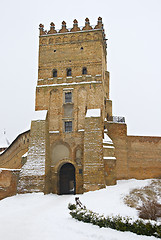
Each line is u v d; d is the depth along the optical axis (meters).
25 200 29.34
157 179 39.09
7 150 57.12
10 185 31.81
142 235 13.68
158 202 27.80
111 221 15.32
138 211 22.77
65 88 39.00
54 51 41.28
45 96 39.31
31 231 14.29
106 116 44.19
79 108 37.84
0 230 14.51
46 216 18.88
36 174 33.59
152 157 42.25
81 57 40.16
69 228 14.97
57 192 35.38
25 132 42.91
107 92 48.22
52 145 37.16
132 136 42.38
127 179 39.88
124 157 40.50
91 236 13.40
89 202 26.14
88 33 41.00
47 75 40.53
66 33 41.59
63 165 40.97
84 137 34.84
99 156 33.66
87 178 33.09
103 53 43.50
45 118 36.78
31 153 35.12
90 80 38.75
